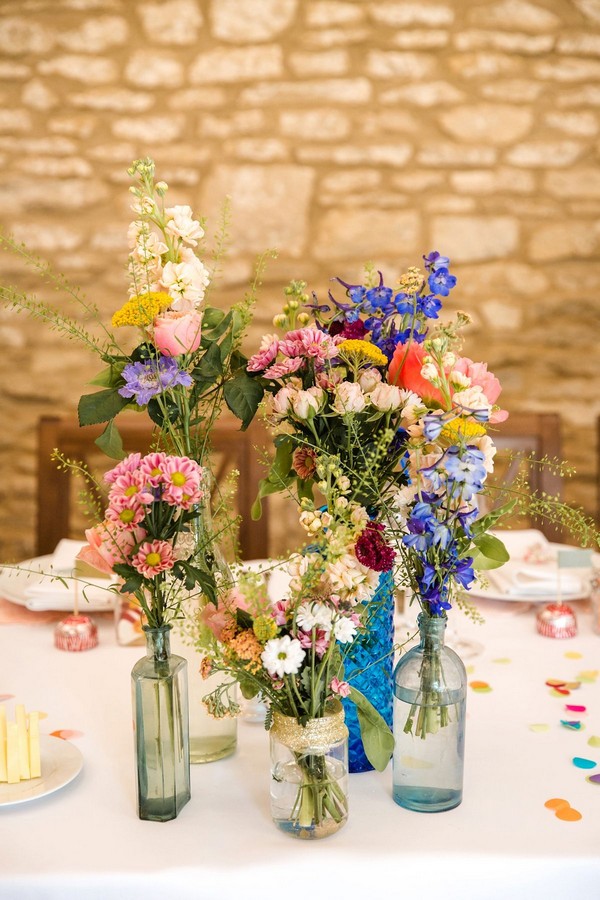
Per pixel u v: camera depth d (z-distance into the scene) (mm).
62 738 1154
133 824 960
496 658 1412
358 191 3219
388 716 1100
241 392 1026
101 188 3221
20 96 3182
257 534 2254
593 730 1169
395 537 1011
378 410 1011
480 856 888
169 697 957
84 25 3154
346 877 880
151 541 936
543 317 3279
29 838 932
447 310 3279
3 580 1713
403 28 3162
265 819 970
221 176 3207
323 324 1134
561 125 3209
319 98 3186
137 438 2295
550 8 3158
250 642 906
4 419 3307
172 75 3178
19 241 3229
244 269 3232
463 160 3217
